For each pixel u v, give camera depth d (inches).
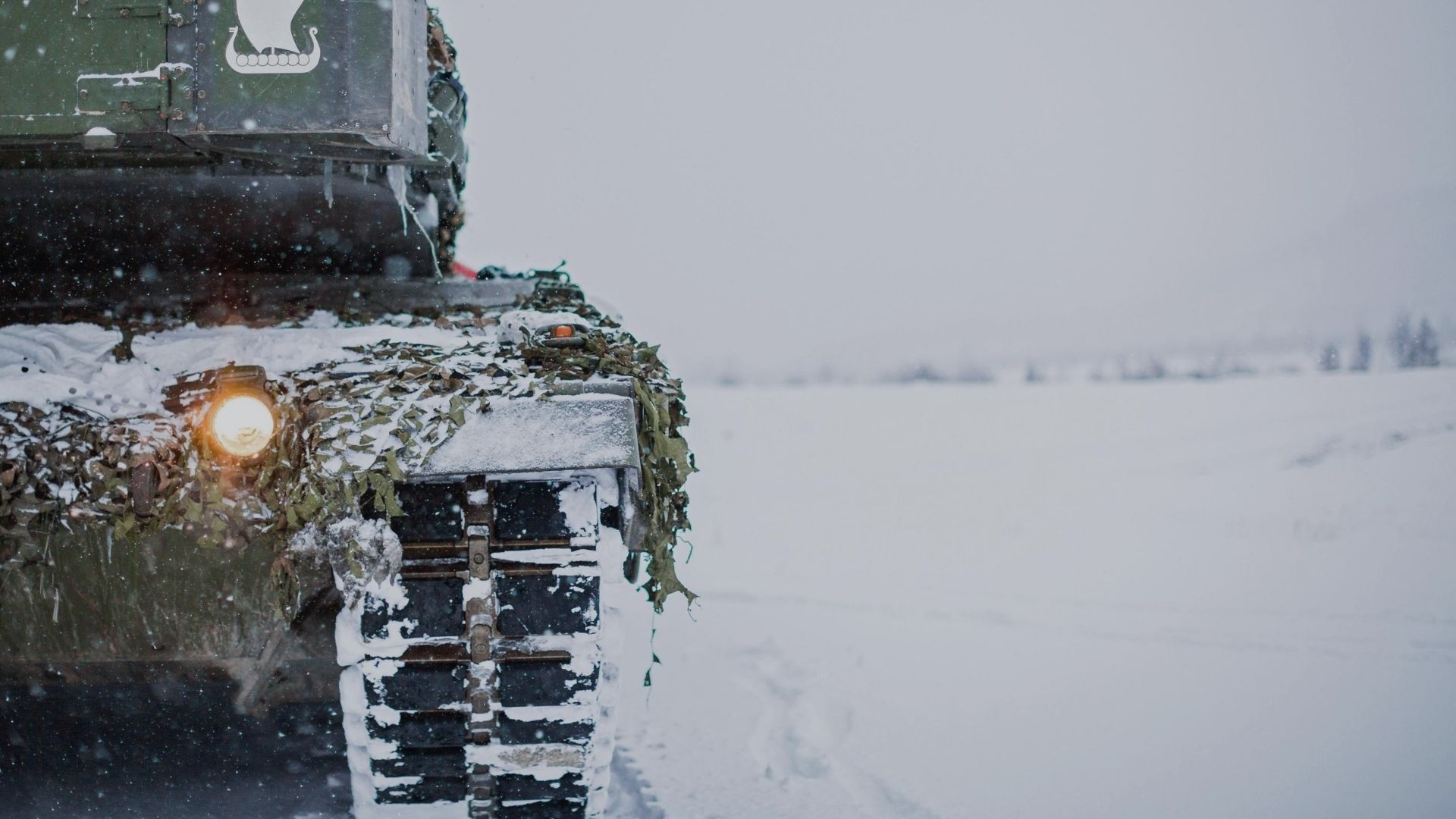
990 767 208.1
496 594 134.5
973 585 401.7
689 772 202.5
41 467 135.6
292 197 166.2
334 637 142.2
